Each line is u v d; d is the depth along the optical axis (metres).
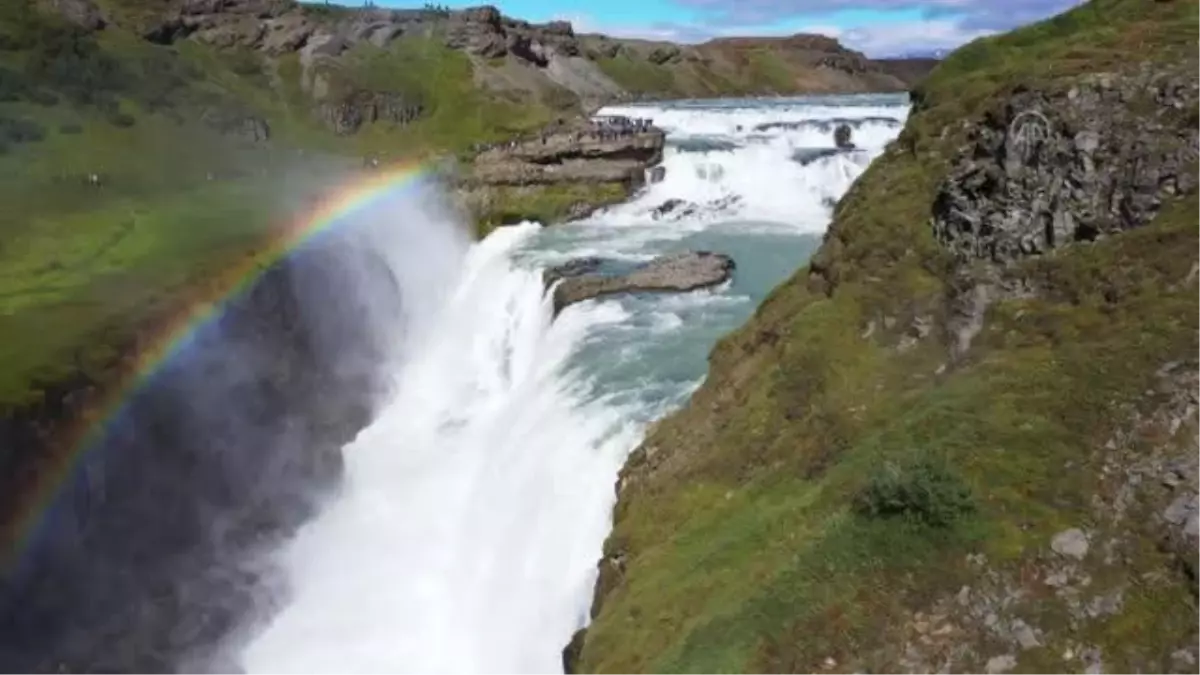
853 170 58.50
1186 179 18.75
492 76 142.38
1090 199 19.97
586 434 28.53
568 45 183.00
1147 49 22.45
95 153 84.50
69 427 34.28
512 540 30.38
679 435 24.97
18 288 44.59
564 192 65.94
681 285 40.31
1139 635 12.64
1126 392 15.49
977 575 14.01
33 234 55.38
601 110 114.75
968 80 28.38
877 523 15.44
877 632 14.01
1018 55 28.88
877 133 66.69
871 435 18.81
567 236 56.81
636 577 19.75
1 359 35.66
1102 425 15.22
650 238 53.94
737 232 52.88
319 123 118.88
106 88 102.94
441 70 139.12
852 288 24.20
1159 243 17.97
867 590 14.56
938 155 26.00
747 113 86.38
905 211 25.03
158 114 101.25
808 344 23.16
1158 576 13.08
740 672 14.45
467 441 41.16
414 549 37.31
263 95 122.56
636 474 24.77
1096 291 18.34
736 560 17.62
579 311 38.44
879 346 22.09
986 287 20.41
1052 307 18.92
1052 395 16.27
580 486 27.58
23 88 94.62
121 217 60.19
